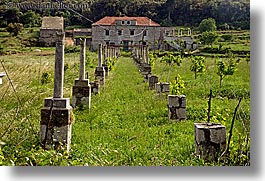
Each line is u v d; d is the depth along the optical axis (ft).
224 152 23.04
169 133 31.55
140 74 97.66
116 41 250.57
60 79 25.84
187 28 231.50
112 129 32.50
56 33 25.46
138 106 43.24
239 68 91.30
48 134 25.38
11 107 34.96
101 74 64.64
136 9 259.39
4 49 156.87
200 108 39.55
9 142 25.72
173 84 47.75
